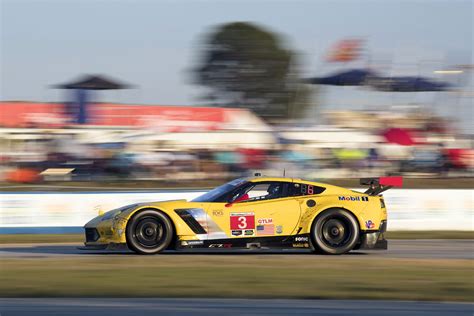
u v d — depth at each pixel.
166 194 33.47
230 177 56.12
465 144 60.38
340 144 58.59
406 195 34.50
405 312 12.50
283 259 20.38
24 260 20.08
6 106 59.56
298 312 12.32
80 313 12.05
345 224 21.70
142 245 20.92
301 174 56.72
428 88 61.88
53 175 54.19
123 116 61.47
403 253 23.48
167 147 56.81
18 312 12.13
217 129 60.81
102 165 55.03
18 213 32.44
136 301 13.42
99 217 21.78
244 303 13.30
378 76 62.03
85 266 18.44
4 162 54.19
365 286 15.38
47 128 57.38
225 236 21.09
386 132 59.12
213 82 66.00
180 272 17.28
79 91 61.25
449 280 16.52
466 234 32.75
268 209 21.41
